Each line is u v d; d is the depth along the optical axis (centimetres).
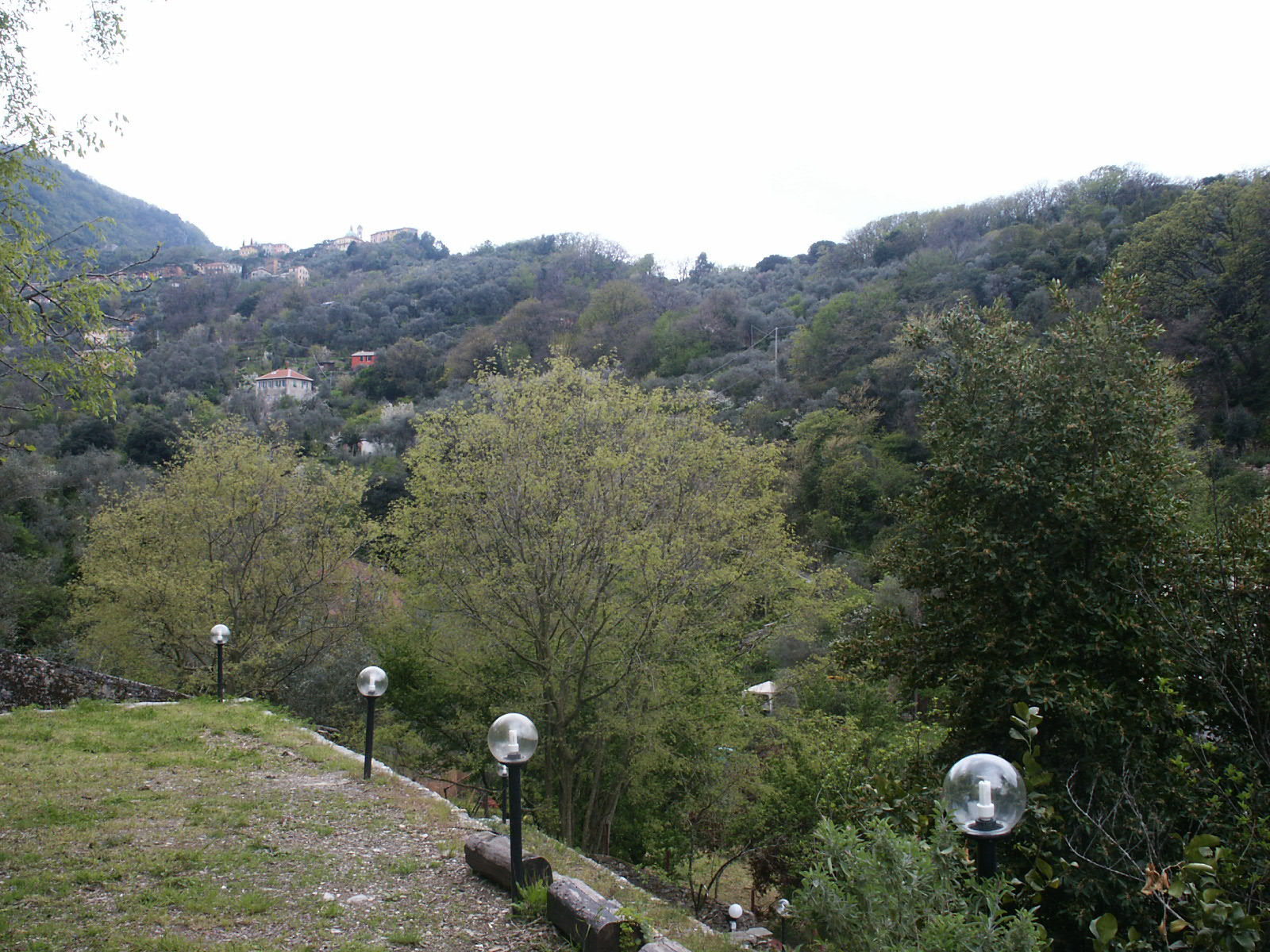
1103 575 829
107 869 548
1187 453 1004
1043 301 4928
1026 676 789
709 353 7231
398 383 7406
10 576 3000
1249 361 3647
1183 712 759
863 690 1944
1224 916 411
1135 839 696
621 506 1612
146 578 1856
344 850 611
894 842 371
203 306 9288
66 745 883
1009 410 922
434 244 14600
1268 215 3750
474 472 1597
